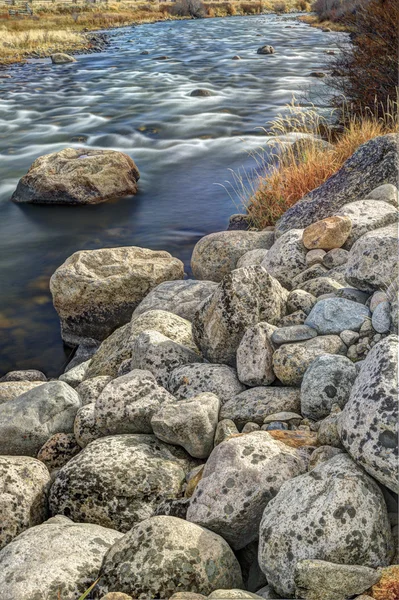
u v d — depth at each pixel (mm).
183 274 7188
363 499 2764
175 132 15047
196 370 4309
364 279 4441
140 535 2895
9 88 21812
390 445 2797
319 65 23312
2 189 11781
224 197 10797
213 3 57875
